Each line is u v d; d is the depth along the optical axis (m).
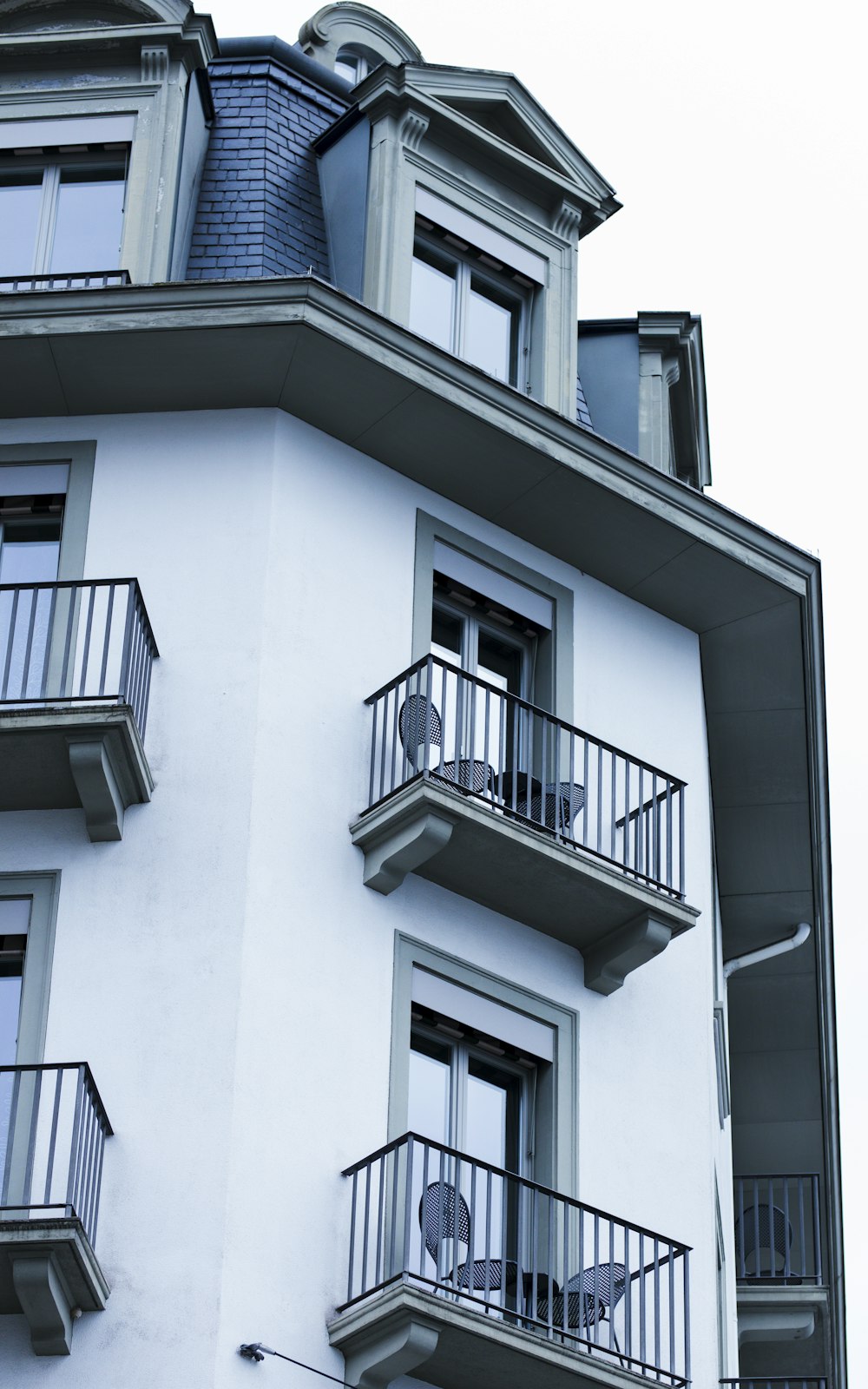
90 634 19.08
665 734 21.78
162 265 20.25
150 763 18.56
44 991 17.62
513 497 21.06
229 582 19.39
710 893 21.69
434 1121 18.69
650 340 23.56
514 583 21.30
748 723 23.69
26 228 20.75
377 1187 17.58
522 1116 19.30
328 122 22.89
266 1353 16.47
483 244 21.83
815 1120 28.00
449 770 19.14
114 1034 17.44
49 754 17.92
